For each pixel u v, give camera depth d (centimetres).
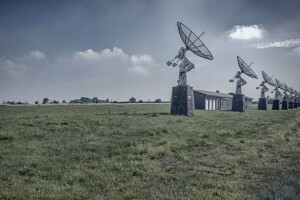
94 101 12475
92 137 1675
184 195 786
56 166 1067
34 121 2356
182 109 3791
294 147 1522
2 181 888
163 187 858
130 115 3322
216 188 839
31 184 865
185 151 1398
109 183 884
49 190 809
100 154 1296
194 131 2055
